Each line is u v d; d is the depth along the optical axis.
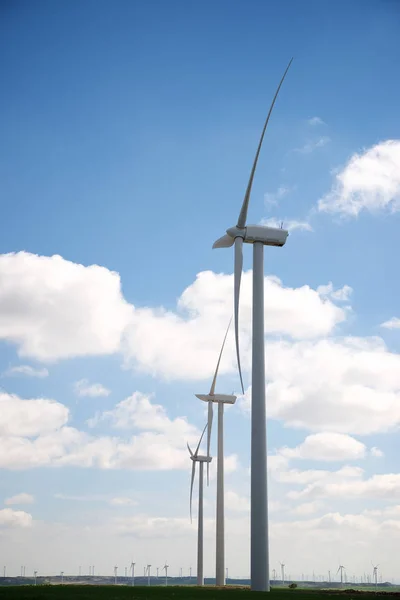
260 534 45.22
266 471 46.31
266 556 45.00
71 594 38.16
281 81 54.06
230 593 42.53
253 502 45.84
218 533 86.38
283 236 53.22
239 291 53.03
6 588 45.22
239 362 51.78
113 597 35.62
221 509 87.38
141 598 35.12
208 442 92.94
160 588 49.50
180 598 36.22
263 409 47.38
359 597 40.41
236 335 52.53
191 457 111.38
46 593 39.06
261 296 50.91
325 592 47.09
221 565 84.69
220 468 89.88
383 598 39.97
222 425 92.38
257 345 48.94
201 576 104.19
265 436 46.84
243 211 53.31
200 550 105.94
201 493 110.06
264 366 48.53
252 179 53.41
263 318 49.94
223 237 56.00
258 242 53.16
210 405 93.88
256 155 53.72
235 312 52.91
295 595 41.47
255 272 52.03
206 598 36.88
